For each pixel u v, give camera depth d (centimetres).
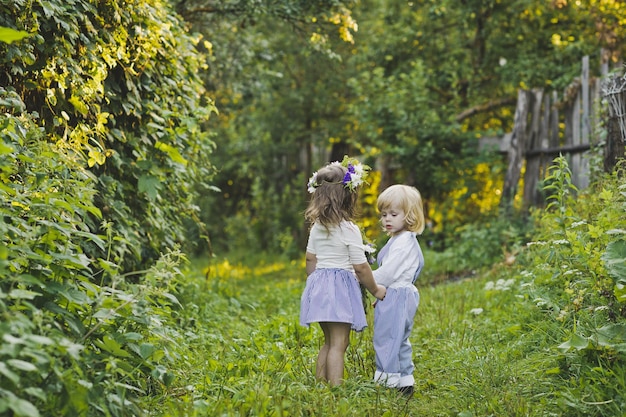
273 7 796
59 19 422
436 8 1188
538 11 1194
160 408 342
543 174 977
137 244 537
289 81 1385
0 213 304
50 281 315
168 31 540
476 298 684
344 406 347
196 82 624
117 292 330
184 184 597
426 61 1284
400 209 434
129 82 501
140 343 355
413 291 425
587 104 887
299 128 1455
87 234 336
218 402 338
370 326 551
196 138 599
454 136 1165
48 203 329
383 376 411
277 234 1586
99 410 299
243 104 1125
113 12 476
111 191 498
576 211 588
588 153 809
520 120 1014
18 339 246
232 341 522
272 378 395
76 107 445
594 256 405
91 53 457
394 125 1174
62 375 272
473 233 986
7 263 265
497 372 414
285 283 986
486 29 1224
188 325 580
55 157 383
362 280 410
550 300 477
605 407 338
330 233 411
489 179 1246
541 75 1145
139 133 536
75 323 314
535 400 374
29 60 405
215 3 810
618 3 1116
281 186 1686
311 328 535
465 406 370
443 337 543
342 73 1346
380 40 1283
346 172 420
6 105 384
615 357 365
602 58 1023
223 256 1527
